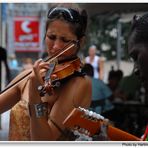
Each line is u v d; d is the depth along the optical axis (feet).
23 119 8.27
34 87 7.80
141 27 5.96
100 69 42.63
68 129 7.75
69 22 8.29
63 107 8.00
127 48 6.31
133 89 29.58
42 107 7.79
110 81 29.81
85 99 8.21
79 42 8.51
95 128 6.81
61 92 8.12
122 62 37.91
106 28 37.76
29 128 8.24
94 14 32.30
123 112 27.68
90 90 8.37
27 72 8.88
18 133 8.31
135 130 26.81
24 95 8.45
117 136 6.79
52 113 8.00
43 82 7.85
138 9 29.58
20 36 60.44
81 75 8.30
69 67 8.25
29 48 59.57
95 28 36.86
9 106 8.84
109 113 24.66
